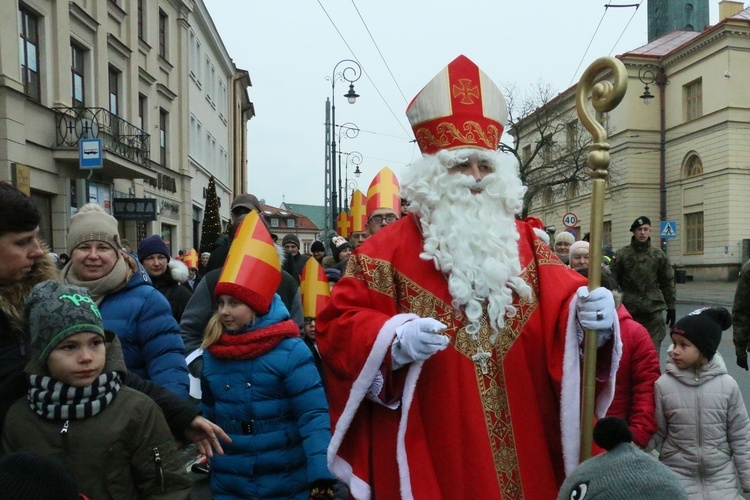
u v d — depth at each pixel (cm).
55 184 1455
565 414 216
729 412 327
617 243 3262
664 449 339
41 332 202
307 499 310
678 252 3069
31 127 1346
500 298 224
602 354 226
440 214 232
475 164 238
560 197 3794
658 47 3391
